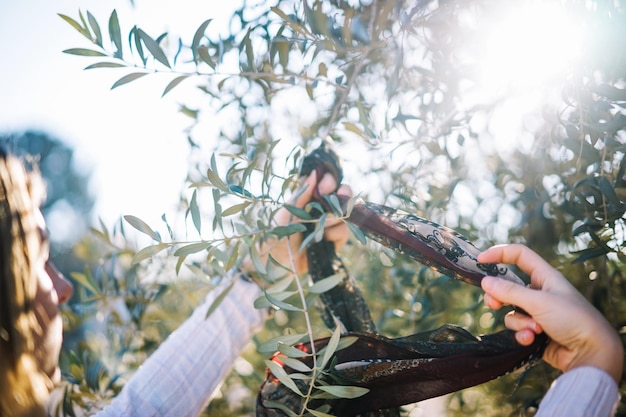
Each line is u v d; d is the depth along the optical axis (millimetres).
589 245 1176
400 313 1612
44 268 969
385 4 1182
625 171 1005
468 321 1613
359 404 953
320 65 1150
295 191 1111
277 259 1159
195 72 1024
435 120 1272
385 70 1369
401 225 972
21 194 855
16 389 802
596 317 762
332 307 1106
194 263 1268
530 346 820
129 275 1617
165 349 1098
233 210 928
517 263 851
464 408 1816
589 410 723
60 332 902
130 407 1025
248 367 1793
